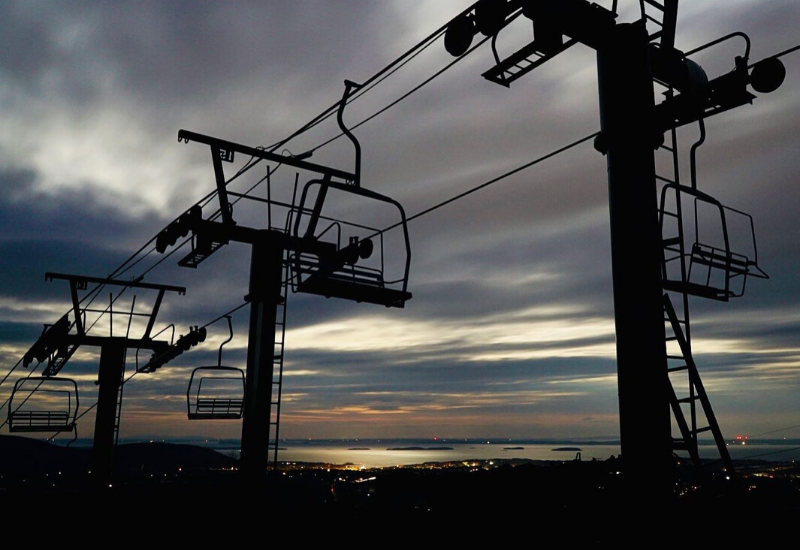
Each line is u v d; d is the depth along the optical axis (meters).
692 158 8.02
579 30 6.28
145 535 12.68
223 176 12.65
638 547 5.31
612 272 5.97
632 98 6.20
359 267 8.76
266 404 12.54
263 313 12.86
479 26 6.79
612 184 6.07
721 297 7.95
